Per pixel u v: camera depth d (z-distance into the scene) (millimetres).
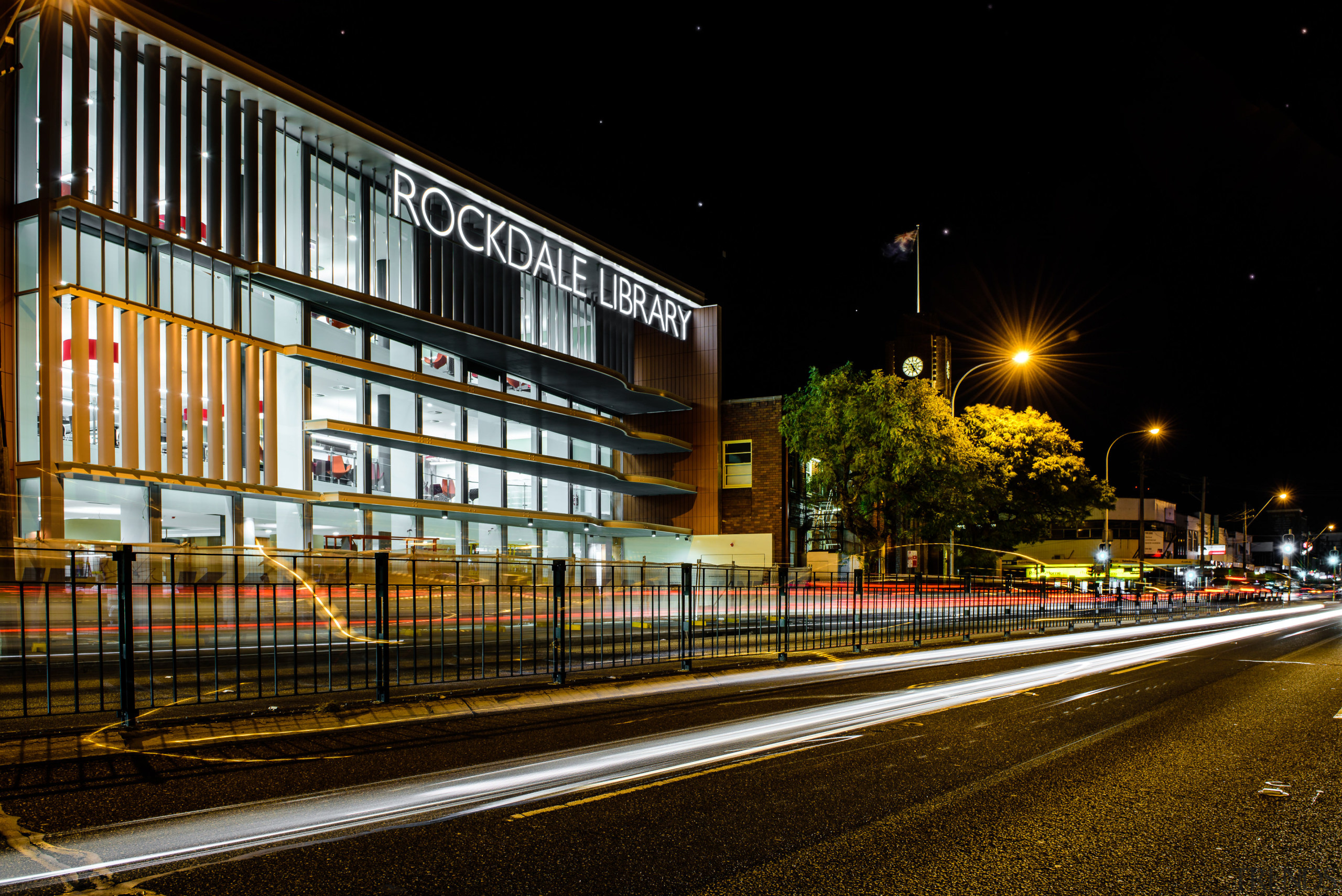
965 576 25375
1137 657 17781
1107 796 6387
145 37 28250
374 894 4332
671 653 15953
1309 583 101438
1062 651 19500
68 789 6332
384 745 7988
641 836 5309
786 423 40000
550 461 43500
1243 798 6375
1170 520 85250
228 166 30703
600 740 8273
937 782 6777
